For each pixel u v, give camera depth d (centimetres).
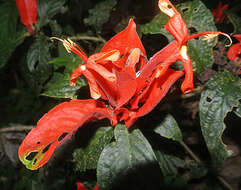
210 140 29
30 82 44
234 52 33
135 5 37
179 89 34
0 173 51
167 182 40
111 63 26
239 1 45
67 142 35
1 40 39
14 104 69
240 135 43
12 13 40
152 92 27
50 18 38
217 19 39
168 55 26
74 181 42
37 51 38
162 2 26
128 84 26
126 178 28
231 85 30
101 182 28
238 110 30
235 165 43
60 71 38
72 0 42
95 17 38
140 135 29
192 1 33
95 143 31
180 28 25
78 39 39
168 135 30
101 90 27
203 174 41
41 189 39
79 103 27
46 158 26
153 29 33
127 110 28
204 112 30
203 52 32
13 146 43
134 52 27
